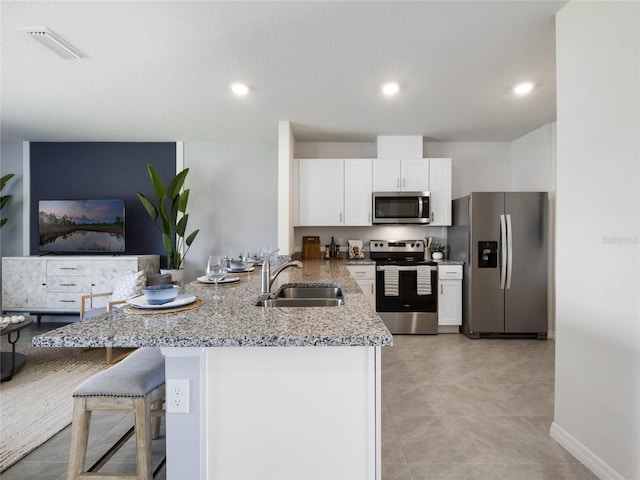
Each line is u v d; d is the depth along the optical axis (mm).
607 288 1472
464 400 2225
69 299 3816
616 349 1434
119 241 4102
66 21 1809
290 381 987
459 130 3768
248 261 2633
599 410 1515
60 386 2443
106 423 1978
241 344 888
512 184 4215
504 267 3477
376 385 989
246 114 3242
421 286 3709
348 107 3061
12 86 2617
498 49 2105
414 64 2291
